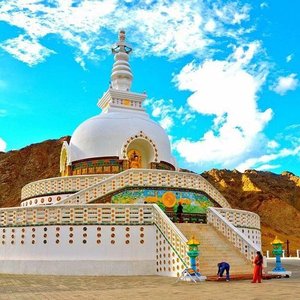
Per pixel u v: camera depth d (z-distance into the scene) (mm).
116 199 25188
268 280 18625
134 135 31734
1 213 24438
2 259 23781
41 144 114125
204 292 13961
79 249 22297
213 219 24766
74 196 24891
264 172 122625
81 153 32500
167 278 19766
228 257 21703
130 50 40656
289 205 102625
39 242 22922
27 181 104250
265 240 88312
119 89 37781
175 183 26172
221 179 114625
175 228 20719
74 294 13961
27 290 15328
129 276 21266
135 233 22484
